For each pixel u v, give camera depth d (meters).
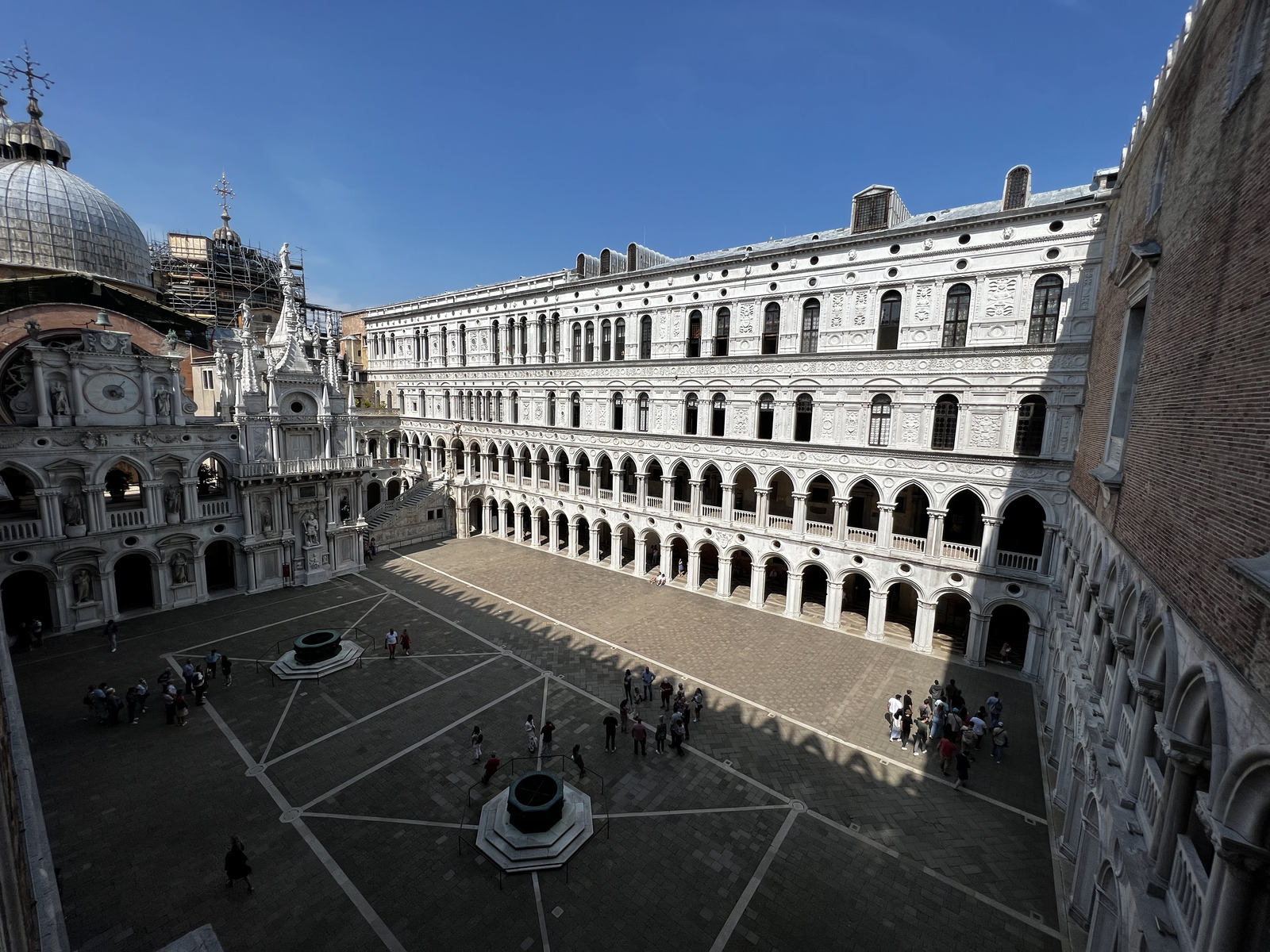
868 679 28.36
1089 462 21.42
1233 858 7.18
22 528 29.55
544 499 49.41
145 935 14.42
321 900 15.57
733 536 37.84
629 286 41.12
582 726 24.02
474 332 53.59
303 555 40.62
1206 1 12.03
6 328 37.75
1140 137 18.81
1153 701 10.52
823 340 32.84
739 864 17.12
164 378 34.06
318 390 41.12
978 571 29.36
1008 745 23.22
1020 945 14.70
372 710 24.81
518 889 16.06
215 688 26.28
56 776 20.09
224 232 64.62
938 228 28.53
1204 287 10.55
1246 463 7.98
